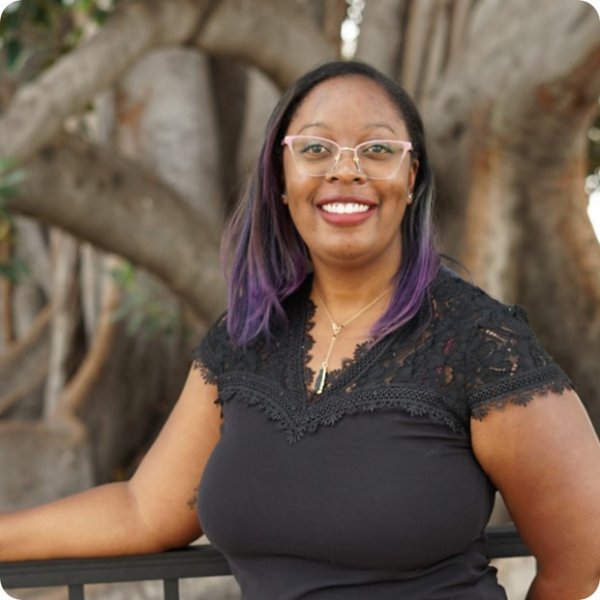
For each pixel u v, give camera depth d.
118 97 7.16
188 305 6.30
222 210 7.03
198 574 2.21
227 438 2.03
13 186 4.91
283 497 1.92
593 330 5.68
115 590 5.04
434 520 1.86
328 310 2.08
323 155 1.99
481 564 2.03
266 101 6.95
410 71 6.25
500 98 5.45
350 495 1.87
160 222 5.89
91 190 5.65
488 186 5.57
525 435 1.86
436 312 1.96
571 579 1.93
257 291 2.13
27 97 4.46
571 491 1.86
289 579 1.94
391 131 2.00
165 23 4.94
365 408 1.90
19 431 6.83
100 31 4.75
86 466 6.86
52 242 8.70
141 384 7.43
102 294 7.64
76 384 7.29
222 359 2.14
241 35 5.28
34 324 8.69
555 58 5.25
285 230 2.16
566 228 5.64
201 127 7.12
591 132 8.26
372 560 1.88
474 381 1.88
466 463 1.91
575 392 1.92
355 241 1.98
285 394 1.99
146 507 2.22
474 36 5.72
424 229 2.07
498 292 5.56
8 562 2.20
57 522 2.21
